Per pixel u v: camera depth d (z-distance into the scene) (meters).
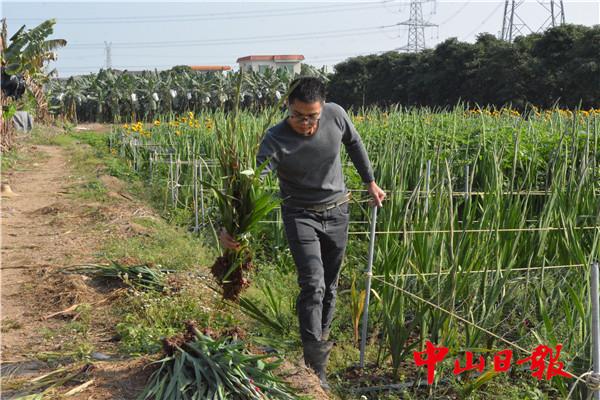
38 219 8.07
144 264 5.41
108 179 11.87
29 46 19.28
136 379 3.13
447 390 3.94
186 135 11.32
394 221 4.80
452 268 3.77
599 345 2.82
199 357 3.13
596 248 4.23
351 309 4.50
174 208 8.90
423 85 38.78
